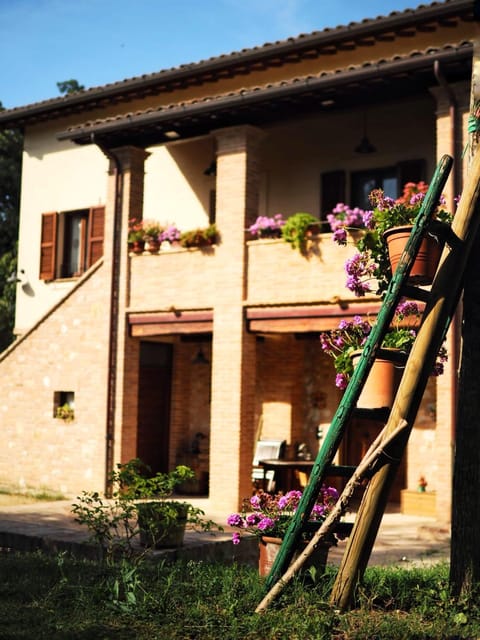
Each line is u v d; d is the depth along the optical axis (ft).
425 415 45.01
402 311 20.40
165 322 48.08
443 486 37.86
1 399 55.21
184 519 28.81
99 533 26.08
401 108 48.78
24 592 20.75
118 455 49.26
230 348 44.78
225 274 45.42
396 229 18.37
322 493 21.70
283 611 17.26
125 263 49.93
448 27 46.73
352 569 17.35
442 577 20.79
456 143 38.75
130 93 57.57
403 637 15.76
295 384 51.57
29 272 63.16
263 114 44.60
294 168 52.47
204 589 19.80
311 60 51.55
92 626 17.08
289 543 18.01
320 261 42.34
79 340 51.75
